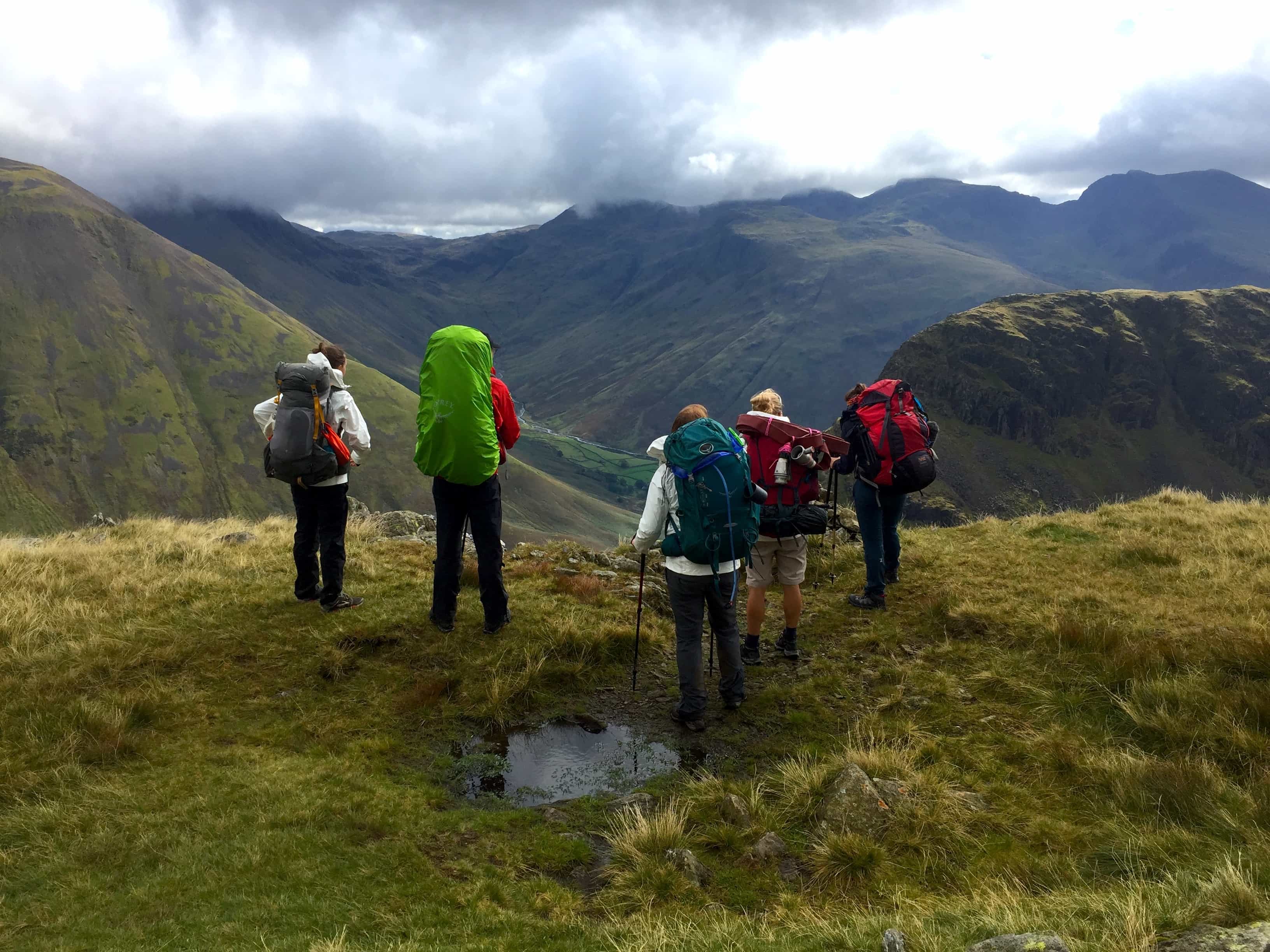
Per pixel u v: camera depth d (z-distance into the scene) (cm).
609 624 647
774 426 596
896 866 455
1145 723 519
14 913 425
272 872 448
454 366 600
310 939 413
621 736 558
